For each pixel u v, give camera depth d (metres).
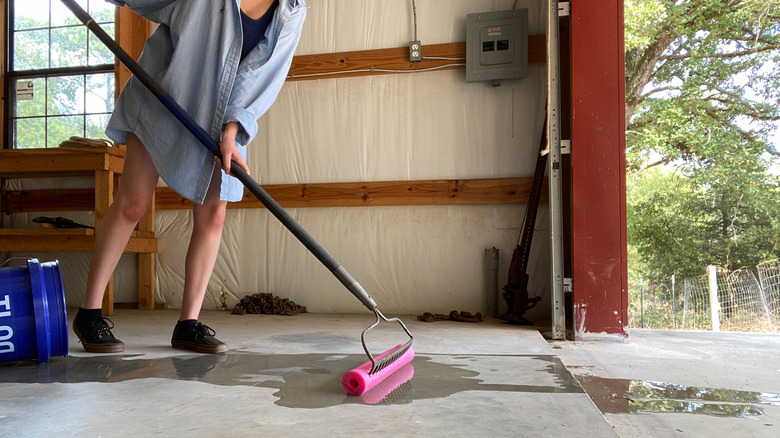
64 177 4.42
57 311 1.82
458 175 3.80
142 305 4.15
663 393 1.82
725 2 8.64
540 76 3.70
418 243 3.84
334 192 3.94
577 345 2.73
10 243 3.80
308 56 4.01
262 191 1.77
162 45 2.03
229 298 4.12
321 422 1.19
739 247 9.07
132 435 1.10
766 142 8.78
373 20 3.96
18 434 1.11
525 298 3.32
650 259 9.55
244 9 1.95
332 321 3.37
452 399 1.41
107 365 1.83
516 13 3.64
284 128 4.07
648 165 9.17
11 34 4.72
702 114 8.82
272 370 1.77
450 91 3.82
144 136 1.92
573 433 1.14
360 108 3.96
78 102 4.62
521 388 1.54
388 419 1.22
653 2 8.45
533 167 3.70
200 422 1.19
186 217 4.20
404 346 1.75
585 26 2.86
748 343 2.83
